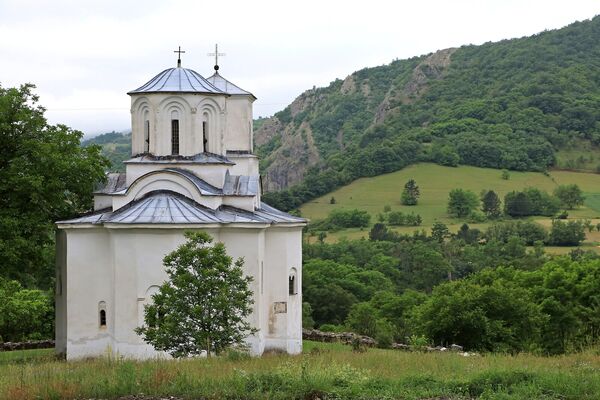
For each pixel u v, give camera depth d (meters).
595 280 65.50
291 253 45.00
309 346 49.31
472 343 52.84
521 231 156.12
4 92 43.75
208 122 45.34
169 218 40.22
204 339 33.56
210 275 33.88
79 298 41.69
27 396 26.16
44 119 43.84
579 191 183.75
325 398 26.56
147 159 44.09
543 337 58.97
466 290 55.50
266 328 44.16
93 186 44.88
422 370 31.50
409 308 89.25
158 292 39.50
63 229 42.06
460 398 26.94
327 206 184.00
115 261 40.34
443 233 156.12
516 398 26.22
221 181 44.09
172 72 45.56
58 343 45.53
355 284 114.75
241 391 26.70
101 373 29.30
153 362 32.41
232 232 41.81
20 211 42.62
